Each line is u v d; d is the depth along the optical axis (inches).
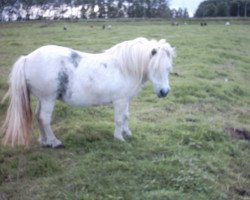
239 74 505.4
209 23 1382.9
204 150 241.4
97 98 221.5
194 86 382.3
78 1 2289.6
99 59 220.8
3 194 184.5
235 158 240.5
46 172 202.4
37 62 209.5
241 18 1673.2
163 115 303.3
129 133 245.4
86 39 721.0
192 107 331.9
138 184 190.5
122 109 229.6
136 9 2317.9
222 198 189.5
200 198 183.9
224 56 601.6
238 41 813.2
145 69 221.0
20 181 195.9
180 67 485.7
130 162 209.3
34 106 305.3
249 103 380.2
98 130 250.4
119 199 176.9
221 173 216.1
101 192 181.8
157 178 196.4
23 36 816.9
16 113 209.8
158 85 215.6
